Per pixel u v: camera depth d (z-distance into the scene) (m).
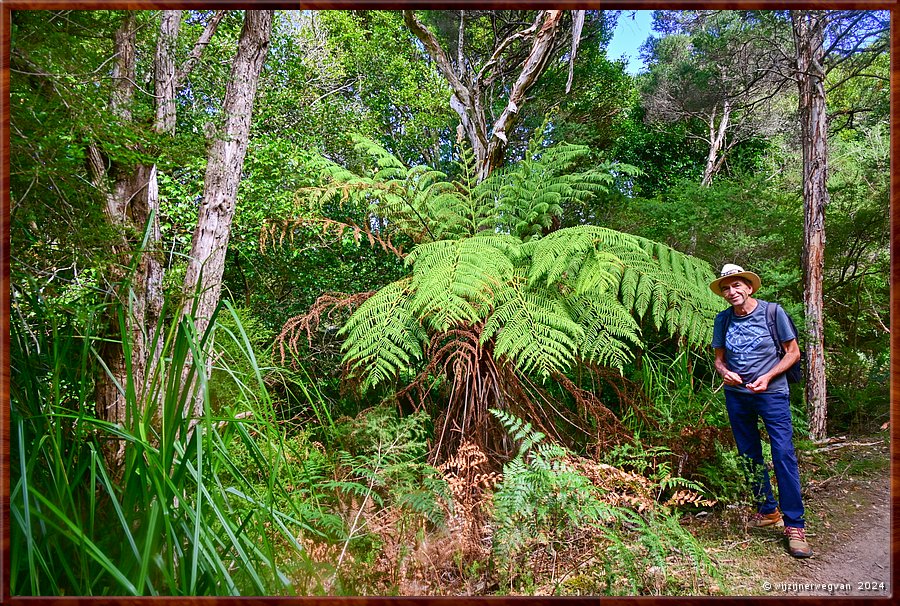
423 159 6.66
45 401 1.26
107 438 1.29
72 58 1.39
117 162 1.56
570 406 2.79
